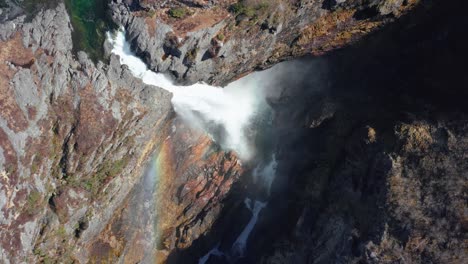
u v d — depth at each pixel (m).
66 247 31.25
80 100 29.59
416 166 30.19
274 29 31.36
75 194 30.41
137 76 31.12
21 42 29.23
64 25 30.19
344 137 34.59
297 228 33.66
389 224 29.64
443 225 28.56
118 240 34.62
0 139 27.62
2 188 27.44
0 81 28.20
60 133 29.39
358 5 31.70
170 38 29.67
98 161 30.83
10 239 27.97
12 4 30.27
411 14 32.84
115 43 30.58
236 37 31.11
